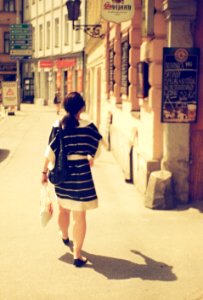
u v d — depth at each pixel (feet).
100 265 18.01
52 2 128.47
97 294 15.69
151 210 25.23
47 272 17.40
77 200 17.51
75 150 17.46
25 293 15.74
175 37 25.29
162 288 16.10
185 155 26.05
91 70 86.22
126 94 37.35
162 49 26.07
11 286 16.26
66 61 116.78
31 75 147.64
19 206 26.58
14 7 152.25
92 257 18.78
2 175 35.73
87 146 17.53
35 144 53.47
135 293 15.74
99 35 57.31
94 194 17.79
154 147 26.91
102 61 60.95
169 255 18.95
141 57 29.35
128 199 27.63
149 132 27.84
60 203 17.93
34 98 146.61
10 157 44.45
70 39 115.96
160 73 26.40
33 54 146.20
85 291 15.90
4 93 98.07
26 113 104.12
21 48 109.91
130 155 32.24
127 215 24.34
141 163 28.71
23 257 18.80
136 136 32.09
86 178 17.58
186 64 25.39
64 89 123.65
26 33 109.19
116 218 23.84
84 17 101.81
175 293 15.74
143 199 27.50
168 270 17.53
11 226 22.80
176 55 25.30
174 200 25.67
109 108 51.65
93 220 23.49
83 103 17.72
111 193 29.22
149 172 26.96
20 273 17.31
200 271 17.46
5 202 27.50
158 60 26.27
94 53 77.66
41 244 20.25
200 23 25.49
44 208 18.51
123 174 35.81
